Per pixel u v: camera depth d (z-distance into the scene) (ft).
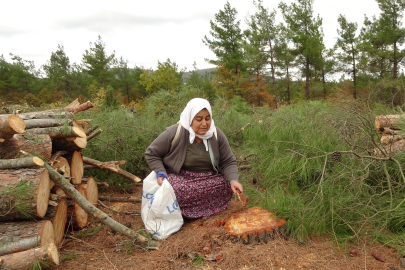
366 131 12.07
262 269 7.55
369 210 9.43
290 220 9.26
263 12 76.33
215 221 9.53
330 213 9.29
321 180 9.80
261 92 83.66
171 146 9.82
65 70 173.37
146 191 9.80
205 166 10.02
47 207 8.68
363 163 10.61
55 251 7.41
